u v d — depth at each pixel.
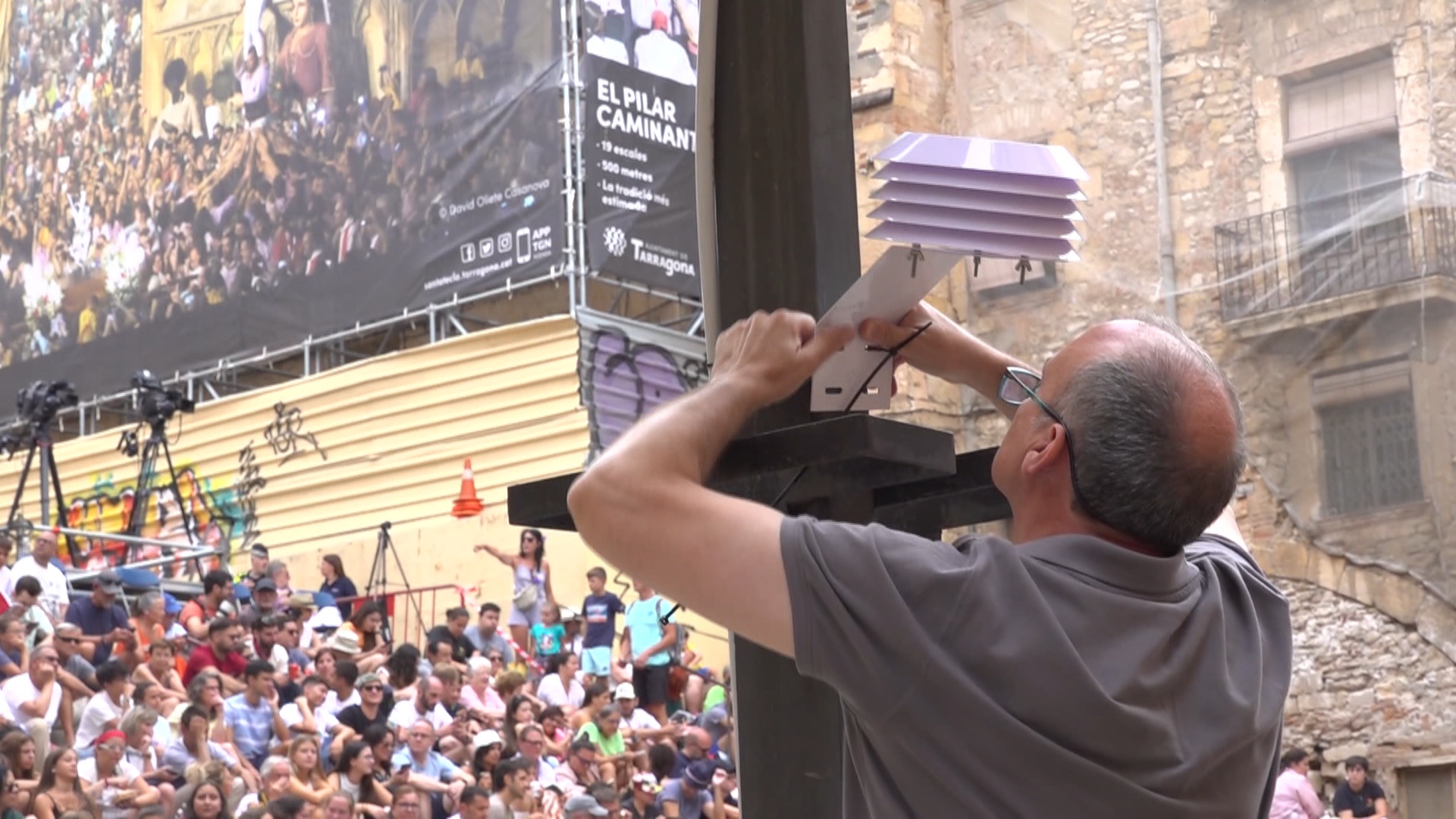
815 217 1.84
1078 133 13.62
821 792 1.82
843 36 1.90
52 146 20.09
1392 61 12.49
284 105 18.02
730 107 1.89
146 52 19.41
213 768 8.59
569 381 15.95
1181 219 13.12
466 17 16.77
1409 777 11.91
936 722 1.42
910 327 1.75
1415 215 12.27
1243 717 1.51
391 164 17.09
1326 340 12.52
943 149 1.57
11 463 19.52
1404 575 12.02
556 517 1.80
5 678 9.44
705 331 1.88
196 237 18.61
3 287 20.20
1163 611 1.50
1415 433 12.03
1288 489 12.48
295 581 17.05
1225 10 13.20
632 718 12.39
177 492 15.74
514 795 9.62
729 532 1.44
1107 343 1.56
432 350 16.77
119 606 11.17
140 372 16.03
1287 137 12.87
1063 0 13.84
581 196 16.06
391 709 10.70
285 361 18.59
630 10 16.59
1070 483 1.55
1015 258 1.60
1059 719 1.41
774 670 1.86
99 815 8.24
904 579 1.44
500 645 13.08
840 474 1.74
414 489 16.61
